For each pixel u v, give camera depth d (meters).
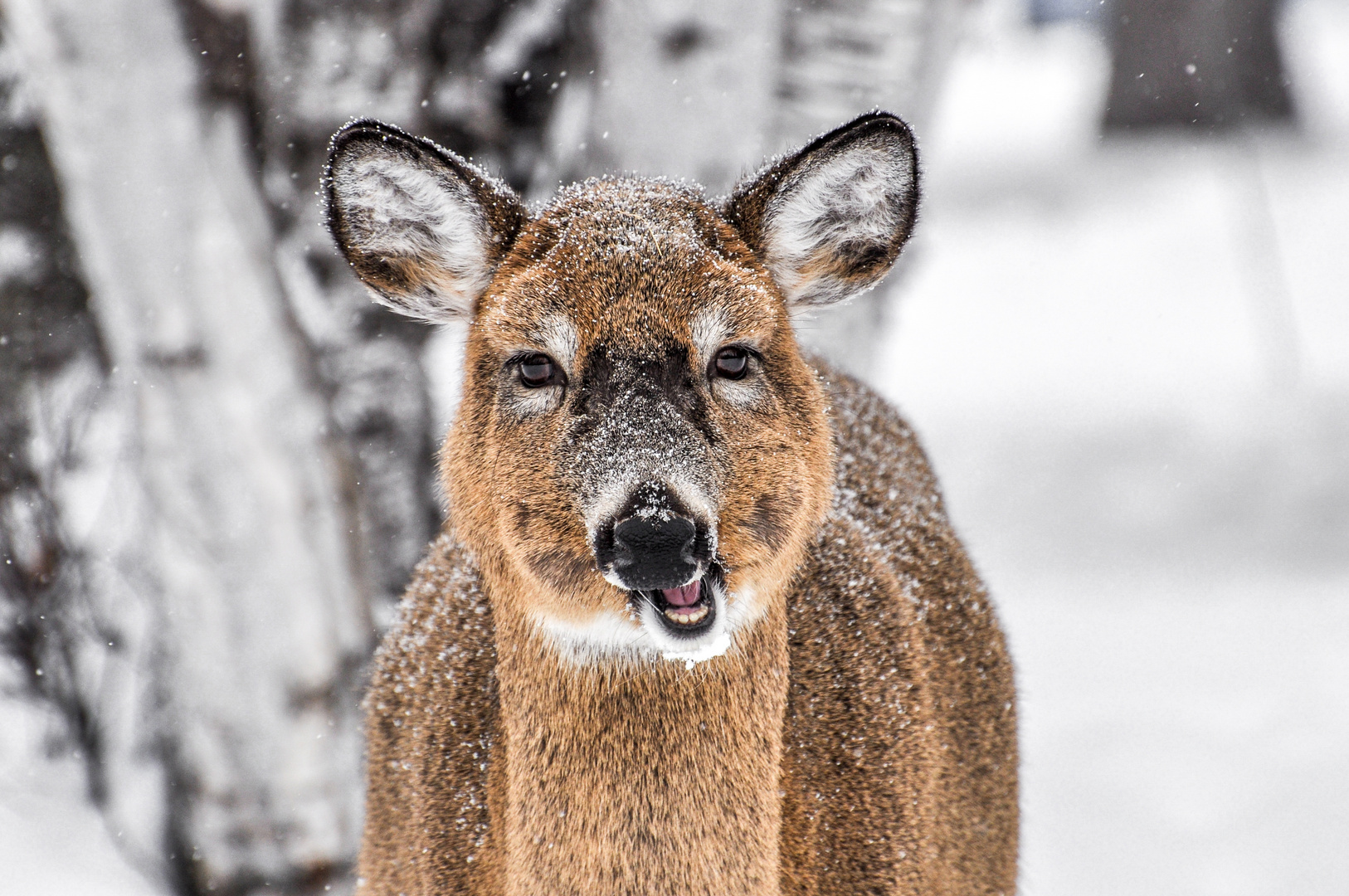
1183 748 13.44
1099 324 31.69
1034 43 83.81
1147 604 17.50
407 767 7.40
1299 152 46.72
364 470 12.87
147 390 10.10
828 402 7.98
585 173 11.71
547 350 6.07
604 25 11.58
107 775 11.79
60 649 12.09
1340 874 11.05
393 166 6.65
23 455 12.04
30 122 12.17
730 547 5.99
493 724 6.81
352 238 6.75
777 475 6.10
